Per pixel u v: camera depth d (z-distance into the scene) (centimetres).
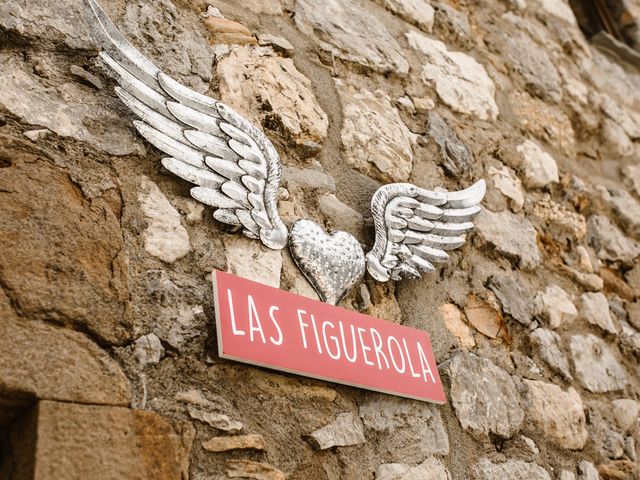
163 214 216
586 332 331
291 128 267
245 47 275
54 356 175
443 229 282
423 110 326
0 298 175
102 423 174
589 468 287
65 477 163
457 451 246
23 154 198
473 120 349
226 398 200
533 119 387
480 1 412
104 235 200
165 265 209
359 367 228
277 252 235
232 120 236
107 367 183
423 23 362
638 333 359
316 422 214
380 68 319
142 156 220
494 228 319
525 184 354
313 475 206
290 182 255
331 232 257
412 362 246
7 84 207
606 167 423
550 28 450
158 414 186
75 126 212
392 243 263
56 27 224
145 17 252
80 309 185
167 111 225
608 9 518
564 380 302
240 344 203
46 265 185
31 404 171
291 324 219
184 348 199
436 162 314
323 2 318
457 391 258
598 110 438
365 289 255
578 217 370
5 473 171
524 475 260
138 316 196
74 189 202
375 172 287
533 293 316
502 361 283
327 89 292
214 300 207
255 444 197
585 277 349
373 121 299
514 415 271
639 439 318
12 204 188
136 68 224
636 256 387
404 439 233
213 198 223
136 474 173
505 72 391
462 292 289
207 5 276
